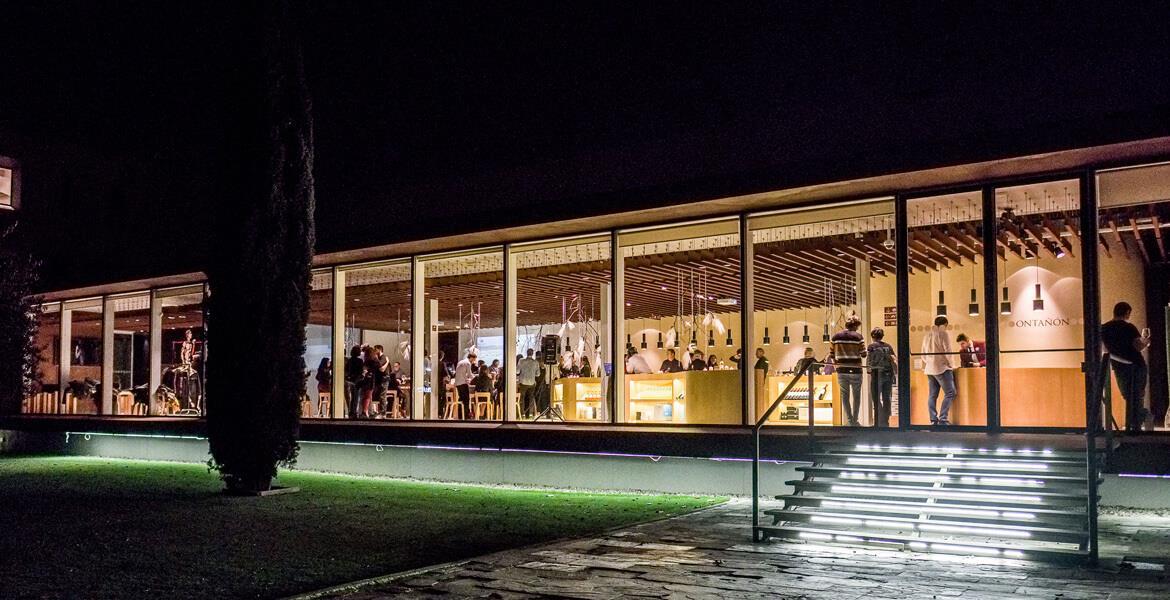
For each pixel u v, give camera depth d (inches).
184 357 1074.7
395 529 428.5
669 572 316.8
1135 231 613.0
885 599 271.6
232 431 582.6
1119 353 472.1
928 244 649.6
